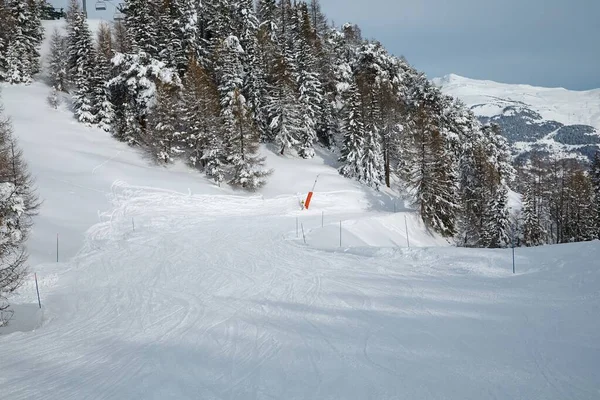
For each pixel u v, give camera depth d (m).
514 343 7.19
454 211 36.62
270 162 47.44
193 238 23.56
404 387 6.08
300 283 13.09
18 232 17.89
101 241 23.31
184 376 7.17
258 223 29.30
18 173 22.50
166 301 12.52
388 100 47.75
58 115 47.06
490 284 10.73
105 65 47.50
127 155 42.66
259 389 6.43
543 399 5.45
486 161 46.69
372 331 8.48
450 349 7.24
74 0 72.75
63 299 14.02
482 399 5.57
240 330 9.34
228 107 42.41
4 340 10.06
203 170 43.72
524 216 40.75
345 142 47.81
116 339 9.59
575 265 10.62
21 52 54.72
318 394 6.10
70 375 7.71
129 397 6.56
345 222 30.00
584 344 6.84
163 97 41.59
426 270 13.12
